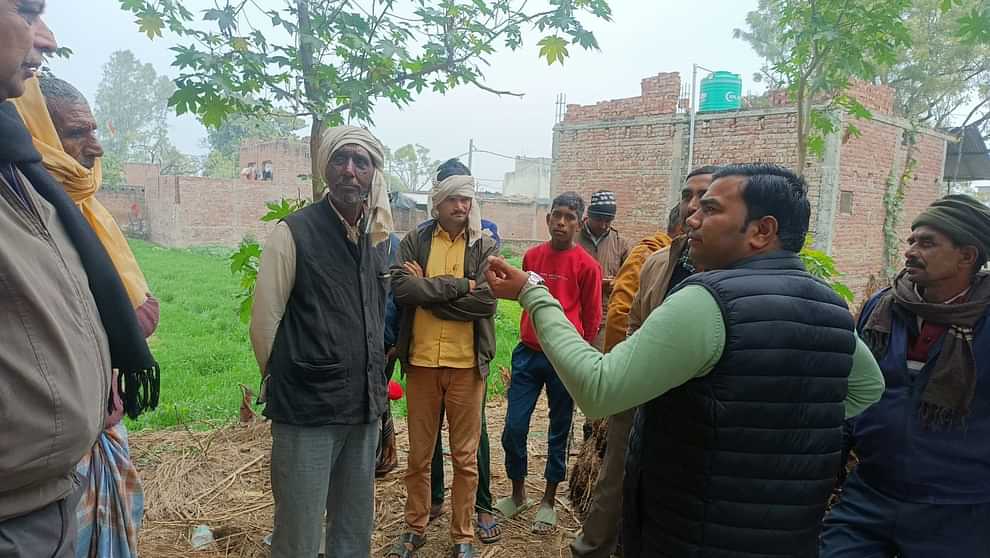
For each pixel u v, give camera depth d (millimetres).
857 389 1933
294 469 2492
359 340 2561
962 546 2174
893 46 4512
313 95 3609
